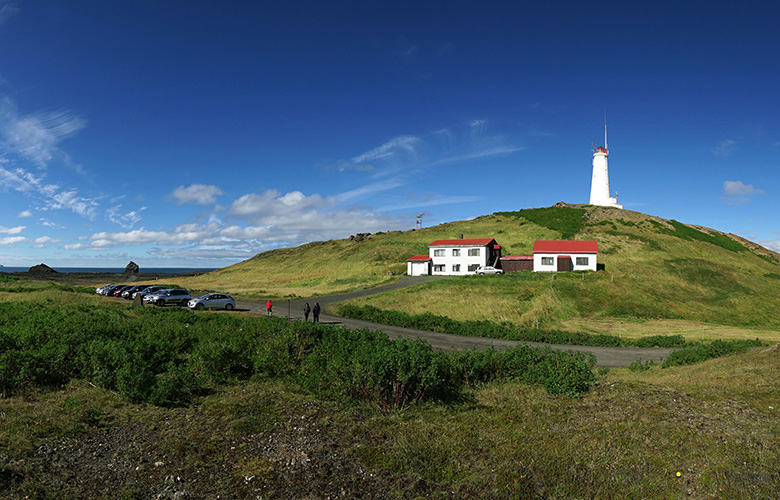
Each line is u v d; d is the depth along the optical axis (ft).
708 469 21.22
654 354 85.20
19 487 19.74
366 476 22.40
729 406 30.94
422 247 305.73
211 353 43.83
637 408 31.55
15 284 147.33
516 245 283.59
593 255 218.79
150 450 25.18
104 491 20.38
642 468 22.15
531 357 46.52
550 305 145.38
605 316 144.15
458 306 139.74
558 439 26.35
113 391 36.01
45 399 33.01
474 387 41.57
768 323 150.51
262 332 58.75
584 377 38.93
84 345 42.04
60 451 24.30
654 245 267.18
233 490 20.88
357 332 59.06
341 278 238.27
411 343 41.45
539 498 20.17
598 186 388.98
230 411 32.09
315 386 38.83
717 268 225.76
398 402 33.78
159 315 86.02
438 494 20.59
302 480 21.86
